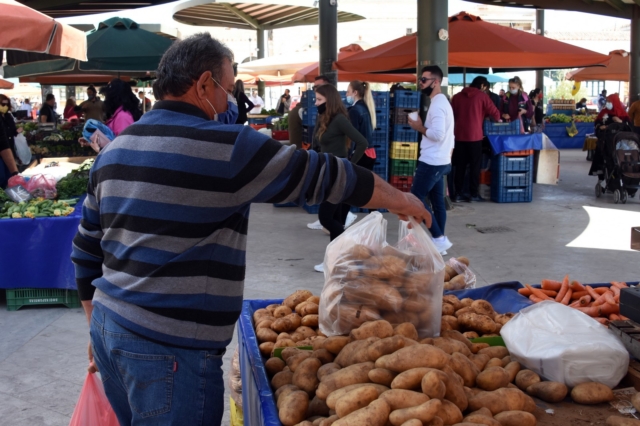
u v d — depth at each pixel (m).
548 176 11.50
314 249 7.11
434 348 1.89
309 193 1.81
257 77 23.53
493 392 1.94
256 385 2.14
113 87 6.83
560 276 5.96
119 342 1.80
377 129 9.54
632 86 14.98
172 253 1.76
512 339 2.30
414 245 2.47
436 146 6.36
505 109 11.91
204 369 1.83
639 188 10.04
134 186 1.78
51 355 4.31
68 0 13.27
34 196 6.03
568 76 21.70
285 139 15.21
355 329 2.22
